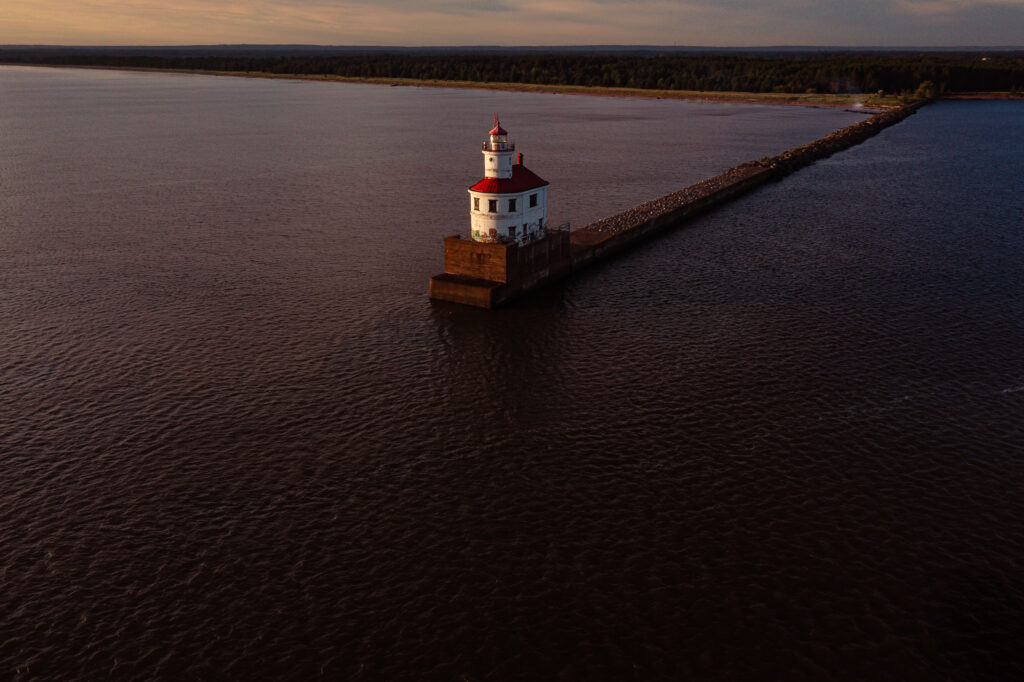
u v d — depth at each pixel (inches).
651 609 1373.0
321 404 2094.0
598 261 3425.2
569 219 4256.9
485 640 1310.3
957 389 2162.9
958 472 1763.0
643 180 5506.9
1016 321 2664.9
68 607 1373.0
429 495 1694.1
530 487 1723.7
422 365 2337.6
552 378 2250.2
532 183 2869.1
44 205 4542.3
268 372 2284.7
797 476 1754.4
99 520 1605.6
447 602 1390.3
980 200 4776.1
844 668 1250.0
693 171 5920.3
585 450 1870.1
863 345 2466.8
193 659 1268.5
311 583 1433.3
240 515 1624.0
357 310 2792.8
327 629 1330.0
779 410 2050.9
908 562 1478.8
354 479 1752.0
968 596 1393.9
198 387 2186.3
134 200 4709.6
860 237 3865.7
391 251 3580.2
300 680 1231.5
